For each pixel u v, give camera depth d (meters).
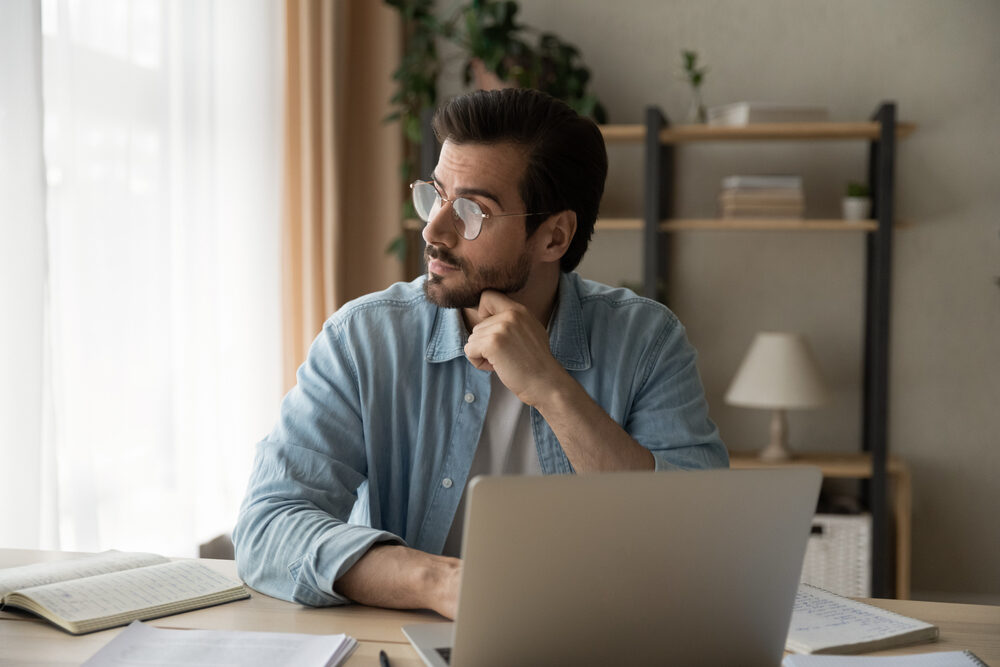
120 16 2.49
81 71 2.38
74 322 2.35
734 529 0.89
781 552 0.92
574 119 1.37
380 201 3.50
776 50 3.40
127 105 2.51
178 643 0.99
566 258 1.47
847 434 3.42
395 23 3.46
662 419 1.45
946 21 3.31
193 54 2.73
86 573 1.24
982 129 3.31
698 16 3.43
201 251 2.77
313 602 1.14
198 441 2.77
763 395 3.07
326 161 3.22
